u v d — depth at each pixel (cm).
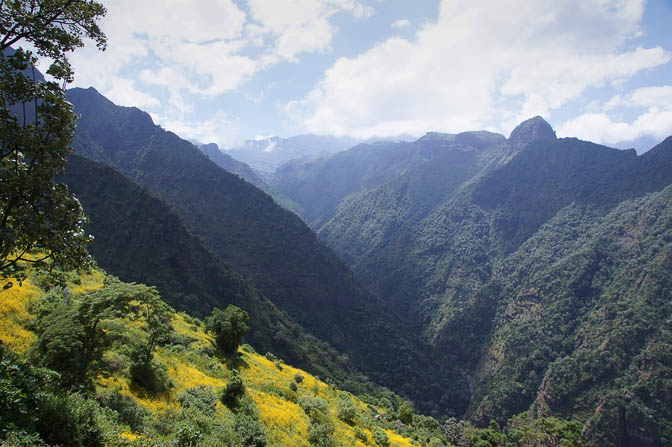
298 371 5019
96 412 1248
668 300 11956
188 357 2952
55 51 967
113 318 1780
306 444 2275
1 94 859
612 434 9525
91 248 7419
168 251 8125
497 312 18525
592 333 12900
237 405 2350
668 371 10038
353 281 16400
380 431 3312
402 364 13875
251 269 13000
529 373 13238
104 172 9031
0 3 891
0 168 888
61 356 1526
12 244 835
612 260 16075
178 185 15138
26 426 905
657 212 16025
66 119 938
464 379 15675
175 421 1727
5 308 1934
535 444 5575
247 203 15800
